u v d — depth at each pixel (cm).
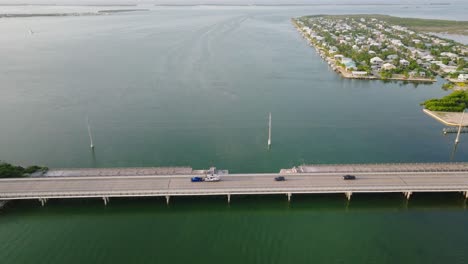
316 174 8581
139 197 8206
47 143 11156
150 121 12838
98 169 8975
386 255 6556
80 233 7181
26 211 7806
